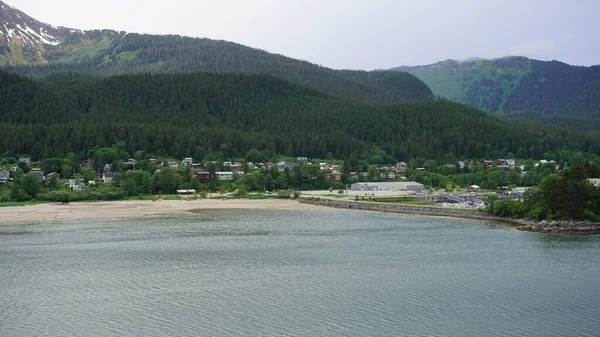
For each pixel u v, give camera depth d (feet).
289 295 255.29
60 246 367.66
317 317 226.38
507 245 375.66
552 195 465.47
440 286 270.87
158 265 311.88
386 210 599.16
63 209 586.45
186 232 429.38
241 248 362.53
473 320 224.12
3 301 245.04
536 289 266.57
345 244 378.53
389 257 335.67
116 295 254.68
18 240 390.21
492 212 528.22
